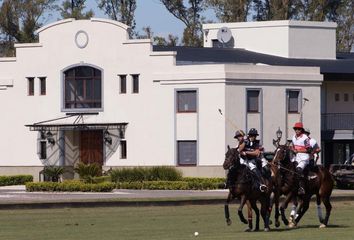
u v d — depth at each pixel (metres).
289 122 70.94
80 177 67.88
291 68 71.19
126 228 37.91
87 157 73.38
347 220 41.72
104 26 72.69
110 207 47.84
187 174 69.25
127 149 71.69
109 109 72.38
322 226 38.44
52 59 74.00
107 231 36.72
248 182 35.97
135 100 71.50
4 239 34.16
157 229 37.47
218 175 68.38
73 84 73.56
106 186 61.44
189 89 69.56
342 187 65.50
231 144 68.56
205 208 47.75
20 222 40.62
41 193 59.72
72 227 38.47
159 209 47.12
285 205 38.09
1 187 68.19
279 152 37.91
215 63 73.00
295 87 71.25
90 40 73.06
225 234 34.94
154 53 70.81
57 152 73.50
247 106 69.31
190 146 69.56
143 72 71.25
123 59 72.00
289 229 37.31
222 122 68.31
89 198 51.66
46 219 41.91
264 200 36.69
